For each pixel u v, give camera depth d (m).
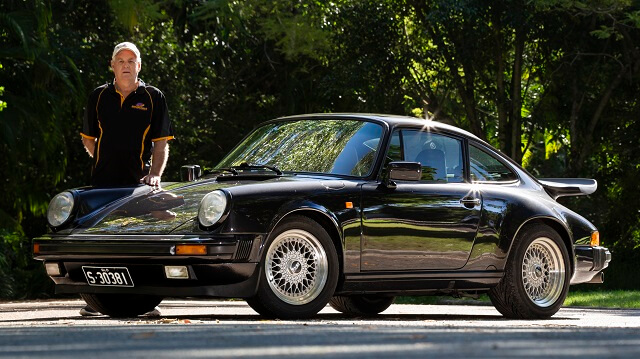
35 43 23.78
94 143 9.67
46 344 4.60
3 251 23.44
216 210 7.89
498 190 9.59
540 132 30.38
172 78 28.41
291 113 31.45
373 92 27.39
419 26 28.02
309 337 5.04
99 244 8.10
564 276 9.85
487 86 28.39
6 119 24.12
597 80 27.66
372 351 4.16
